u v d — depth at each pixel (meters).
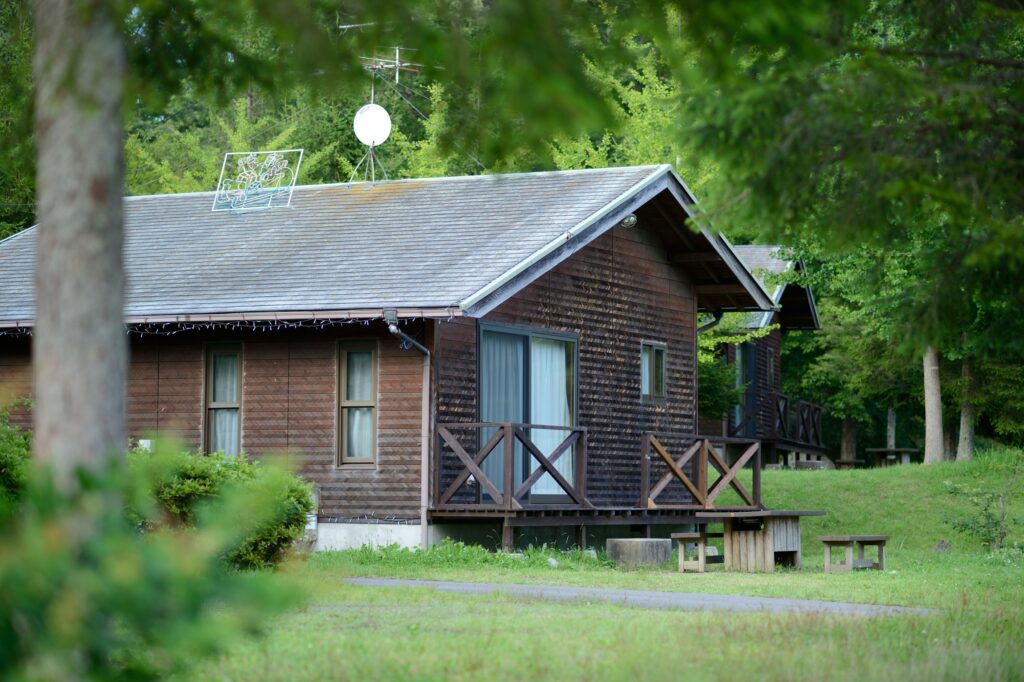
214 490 17.69
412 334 26.34
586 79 8.18
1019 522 33.88
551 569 24.08
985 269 11.37
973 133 11.69
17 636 5.39
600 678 11.02
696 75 8.54
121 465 6.33
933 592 19.89
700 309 36.00
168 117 63.72
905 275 34.25
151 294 27.88
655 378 32.72
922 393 53.22
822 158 11.12
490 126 9.62
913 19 12.82
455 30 8.41
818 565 27.92
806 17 8.13
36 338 8.19
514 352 28.38
